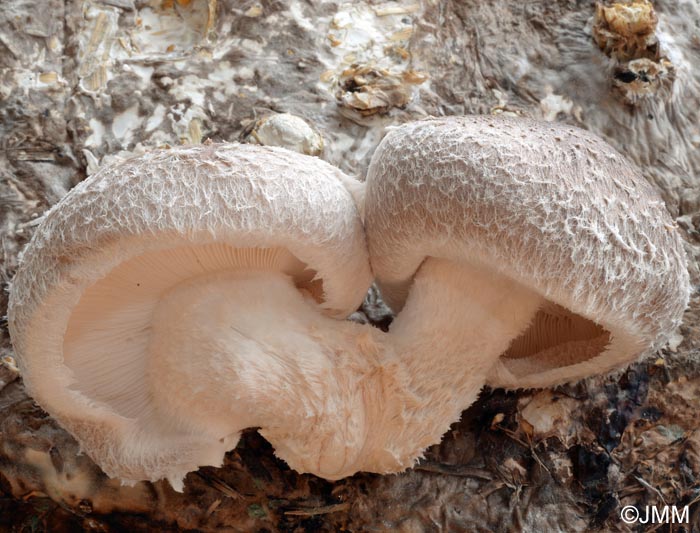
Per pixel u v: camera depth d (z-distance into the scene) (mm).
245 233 151
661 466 204
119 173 153
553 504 199
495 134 159
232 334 163
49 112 229
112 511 199
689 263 224
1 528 204
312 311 173
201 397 165
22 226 218
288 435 169
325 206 159
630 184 161
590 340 188
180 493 197
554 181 152
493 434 202
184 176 150
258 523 197
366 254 174
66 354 167
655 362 210
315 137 221
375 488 197
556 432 202
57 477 198
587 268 151
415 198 158
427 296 173
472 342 173
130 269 158
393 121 231
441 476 199
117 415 168
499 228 151
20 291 155
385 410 172
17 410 201
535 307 174
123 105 229
